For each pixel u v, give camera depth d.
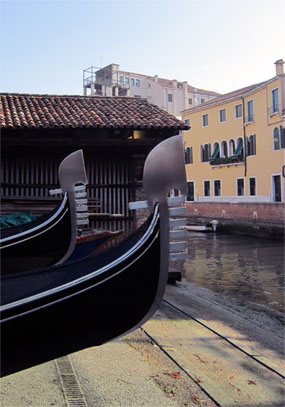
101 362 5.62
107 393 4.66
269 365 5.97
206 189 42.31
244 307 11.11
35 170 10.73
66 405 4.31
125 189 11.22
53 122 10.35
